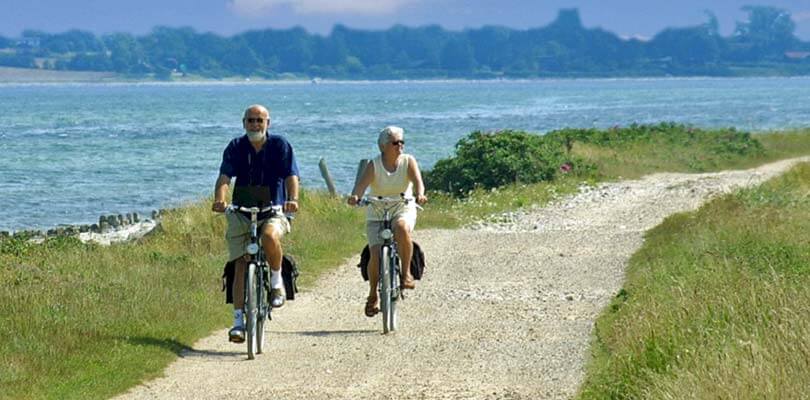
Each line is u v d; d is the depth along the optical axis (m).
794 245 44.59
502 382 29.16
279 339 35.62
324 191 79.25
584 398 26.75
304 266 51.53
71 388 28.66
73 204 108.94
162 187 123.62
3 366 29.36
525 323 37.97
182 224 61.22
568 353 32.47
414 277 37.59
